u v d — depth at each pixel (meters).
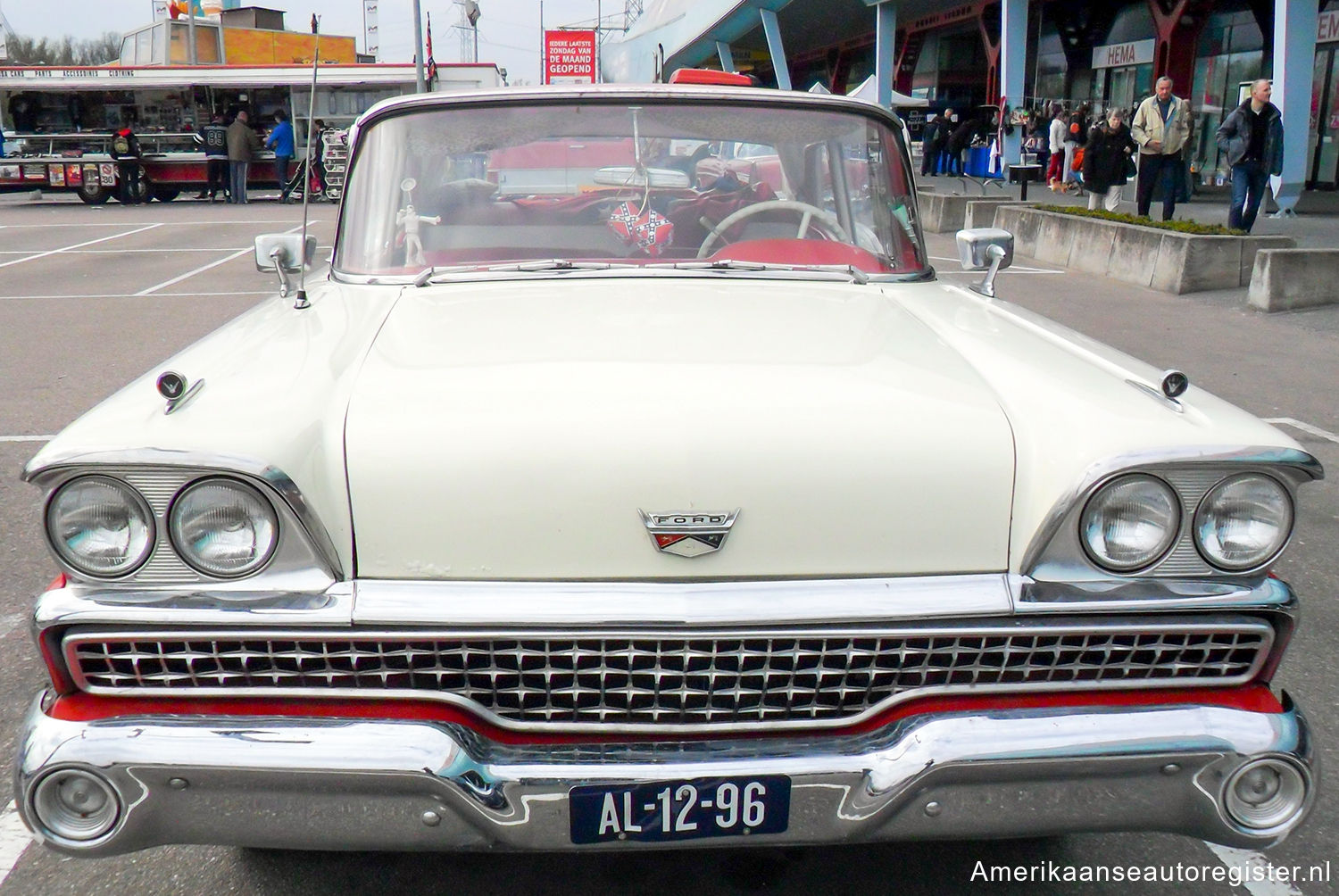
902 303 2.72
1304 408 6.67
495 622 1.81
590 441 1.87
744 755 1.84
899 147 3.19
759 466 1.87
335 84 24.77
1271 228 14.14
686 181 2.98
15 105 24.11
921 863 2.49
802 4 32.91
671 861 2.49
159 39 26.81
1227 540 1.88
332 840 1.83
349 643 1.83
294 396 1.96
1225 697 1.94
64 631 1.83
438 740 1.79
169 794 1.80
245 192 23.91
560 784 1.80
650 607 1.82
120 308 10.41
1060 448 1.90
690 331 2.33
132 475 1.77
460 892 2.38
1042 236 13.34
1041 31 26.92
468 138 2.96
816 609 1.84
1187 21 21.17
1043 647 1.90
